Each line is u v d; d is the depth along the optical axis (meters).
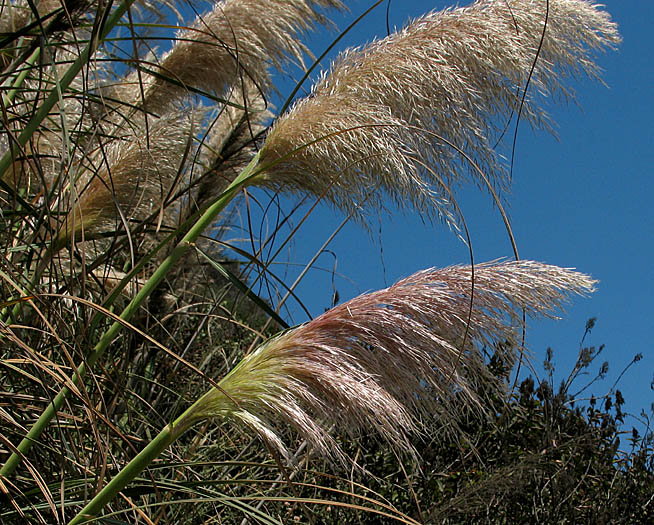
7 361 1.87
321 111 2.44
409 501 3.91
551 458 4.68
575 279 1.85
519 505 4.48
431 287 1.89
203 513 3.05
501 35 2.54
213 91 3.52
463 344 1.79
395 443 1.84
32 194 3.19
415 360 1.83
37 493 2.18
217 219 4.32
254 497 1.93
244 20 3.29
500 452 4.21
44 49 2.46
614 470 5.23
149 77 3.52
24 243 2.76
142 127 3.46
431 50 2.52
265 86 3.50
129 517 2.58
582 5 2.66
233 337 4.39
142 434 3.27
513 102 2.66
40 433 2.12
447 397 1.91
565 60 2.67
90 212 2.75
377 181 2.50
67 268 3.15
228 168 3.83
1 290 2.40
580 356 5.07
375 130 2.41
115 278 3.17
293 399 1.78
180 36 3.44
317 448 1.81
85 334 2.24
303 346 1.85
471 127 2.57
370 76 2.50
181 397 3.16
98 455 2.02
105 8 2.33
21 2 3.37
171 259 2.41
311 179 2.54
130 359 3.34
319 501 1.89
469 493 3.73
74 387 1.85
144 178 2.86
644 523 4.91
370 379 1.82
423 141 2.55
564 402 5.02
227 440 3.52
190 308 4.14
